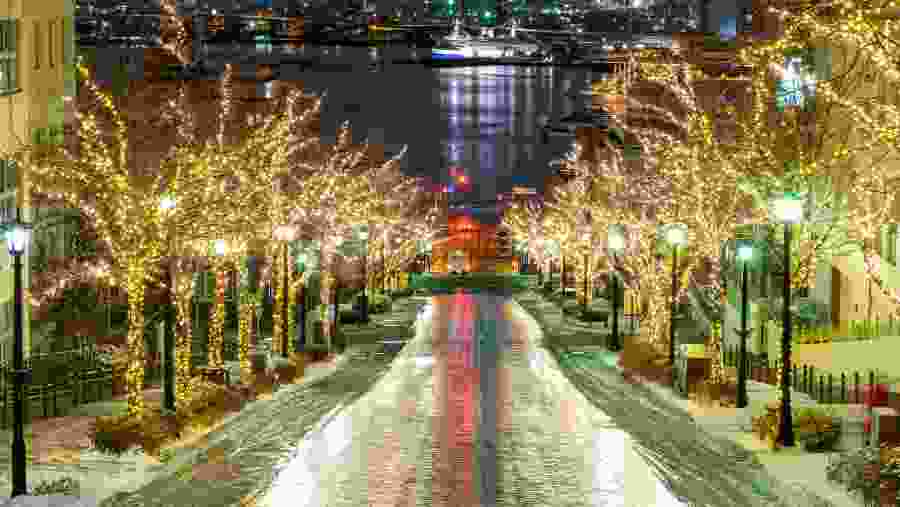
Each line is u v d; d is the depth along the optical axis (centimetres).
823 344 4894
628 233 6862
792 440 3022
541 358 5944
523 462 2903
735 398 3881
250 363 4572
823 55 4681
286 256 5194
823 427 3000
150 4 10831
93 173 4350
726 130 5153
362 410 3919
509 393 4425
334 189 6278
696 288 6625
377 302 8881
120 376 4256
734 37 8044
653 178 6700
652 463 2883
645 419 3659
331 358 5925
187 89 5509
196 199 3831
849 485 2455
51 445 3061
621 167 7850
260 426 3541
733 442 3144
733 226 4778
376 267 9469
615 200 7088
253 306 5891
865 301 5500
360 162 10131
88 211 3641
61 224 5025
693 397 4006
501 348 6519
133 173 4478
